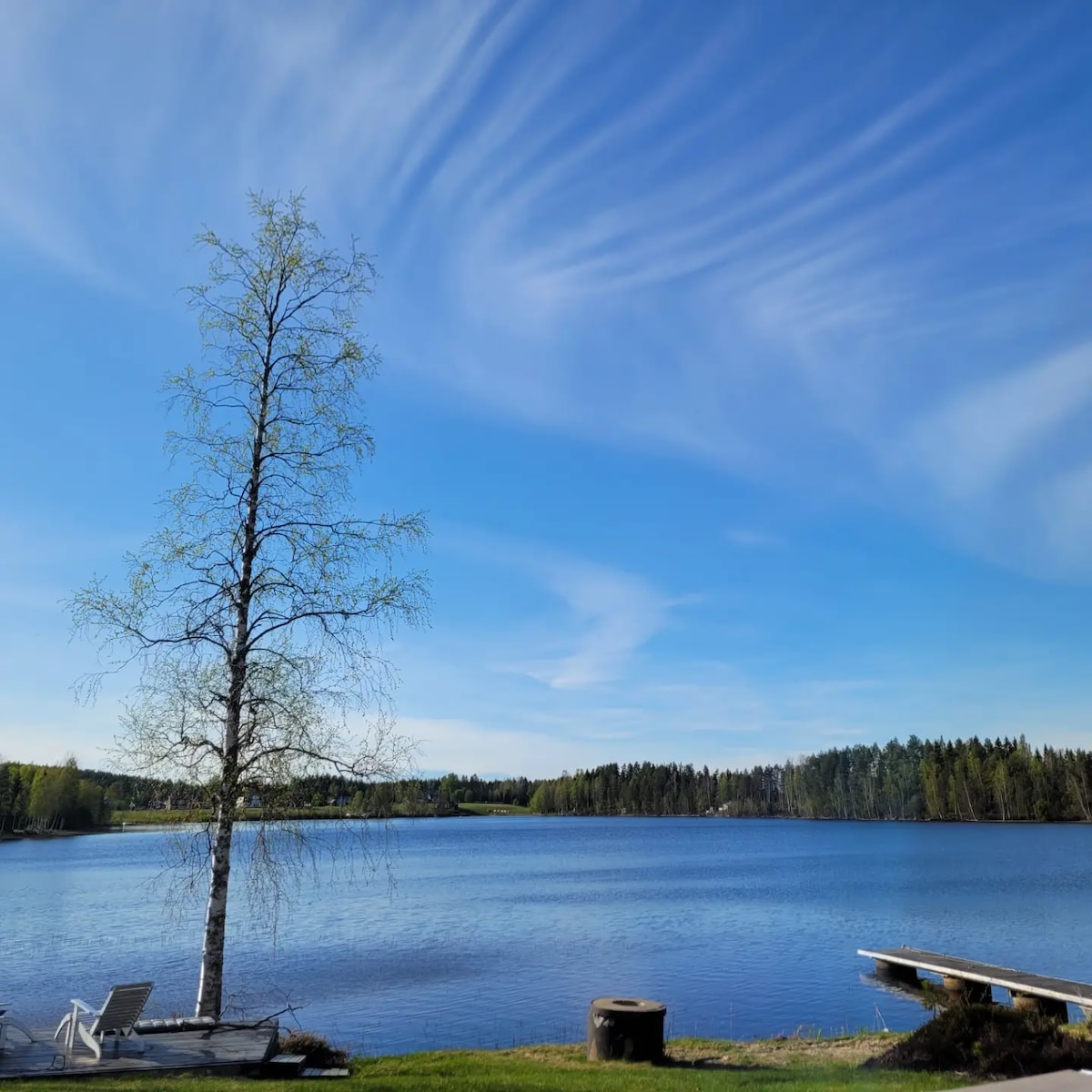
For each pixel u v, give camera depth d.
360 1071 12.86
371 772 14.98
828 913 44.06
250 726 14.45
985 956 30.50
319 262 16.45
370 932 38.88
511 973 28.83
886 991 24.98
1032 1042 13.03
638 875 69.00
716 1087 11.47
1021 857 83.25
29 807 129.38
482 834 165.75
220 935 13.99
